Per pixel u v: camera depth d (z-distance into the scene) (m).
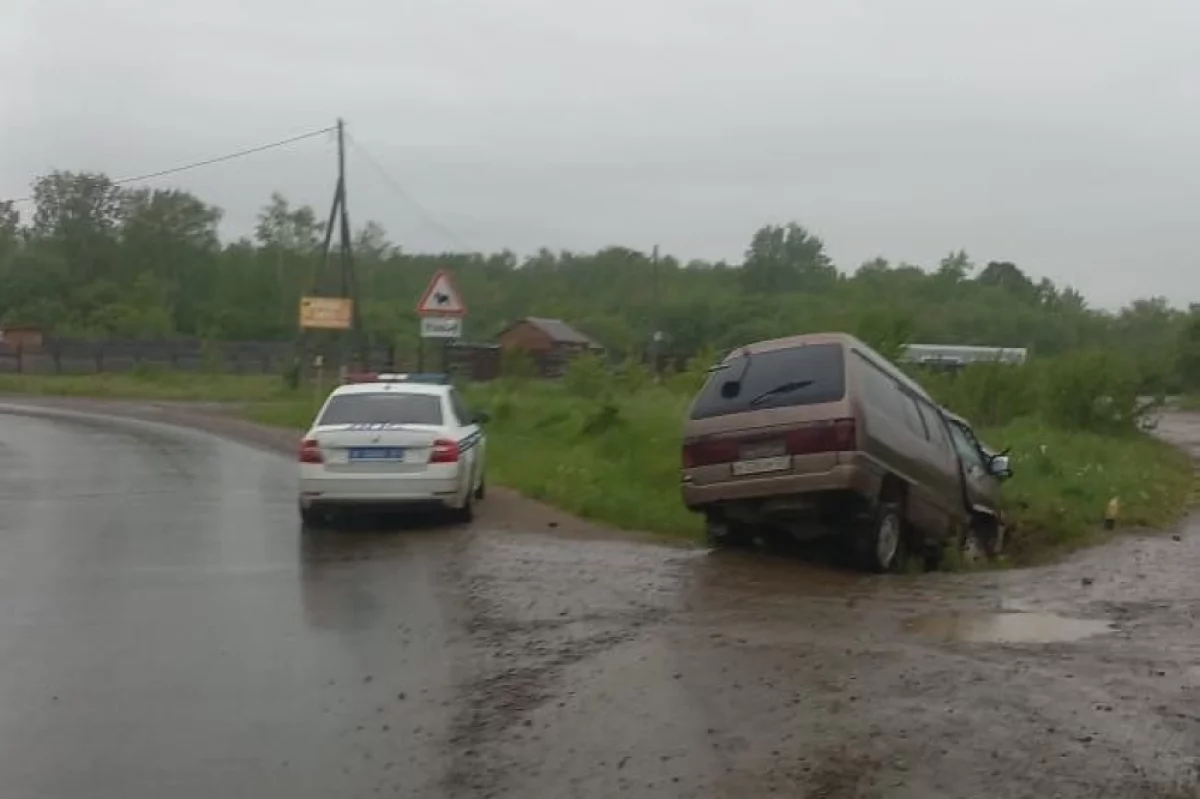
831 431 10.76
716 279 87.12
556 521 13.99
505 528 13.41
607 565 10.95
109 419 29.83
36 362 46.94
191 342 50.34
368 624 8.77
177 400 37.34
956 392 30.34
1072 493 17.11
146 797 5.50
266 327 73.56
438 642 8.16
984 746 5.76
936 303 78.69
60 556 11.73
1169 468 24.77
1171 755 5.63
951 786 5.30
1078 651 7.56
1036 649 7.62
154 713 6.72
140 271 75.94
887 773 5.46
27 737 6.33
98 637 8.46
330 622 8.85
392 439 13.25
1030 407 30.11
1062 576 10.87
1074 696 6.52
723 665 7.24
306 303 34.84
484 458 16.78
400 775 5.71
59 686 7.26
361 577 10.56
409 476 13.20
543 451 19.98
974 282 83.19
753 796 5.26
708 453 11.23
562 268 93.69
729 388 11.36
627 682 6.96
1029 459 19.25
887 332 29.77
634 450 18.64
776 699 6.55
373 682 7.27
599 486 15.55
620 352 64.31
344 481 13.20
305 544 12.37
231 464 20.25
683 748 5.87
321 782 5.65
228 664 7.73
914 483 11.74
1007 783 5.32
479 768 5.75
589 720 6.34
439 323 21.97
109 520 14.07
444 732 6.29
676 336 69.25
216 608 9.37
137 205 77.44
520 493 16.48
